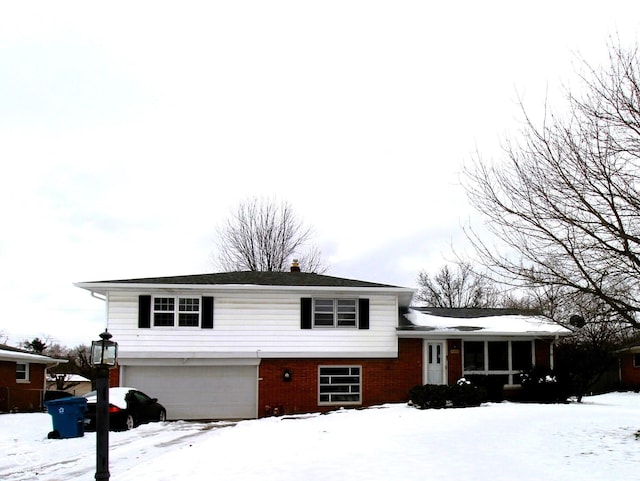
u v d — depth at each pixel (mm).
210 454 12758
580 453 11922
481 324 28125
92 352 10234
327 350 26844
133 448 15273
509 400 26844
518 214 12047
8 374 32625
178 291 26344
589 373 26234
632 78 11484
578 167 11633
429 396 22984
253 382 26500
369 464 11188
